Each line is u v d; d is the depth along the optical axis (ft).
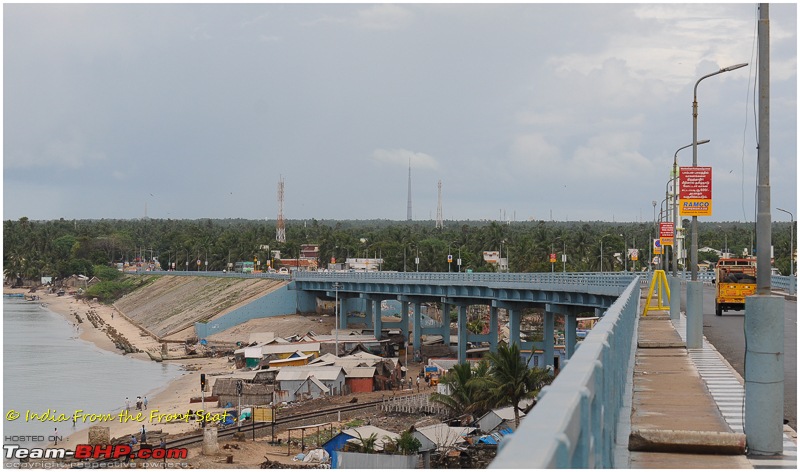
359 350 391.24
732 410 63.72
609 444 42.27
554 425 20.79
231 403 277.03
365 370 297.94
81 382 336.08
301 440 214.07
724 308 198.39
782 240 645.51
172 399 295.48
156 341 491.31
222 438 216.54
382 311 528.22
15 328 571.69
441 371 332.39
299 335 446.19
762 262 51.16
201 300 585.22
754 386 50.19
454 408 229.86
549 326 316.40
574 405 23.68
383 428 216.54
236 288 576.61
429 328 423.64
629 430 52.26
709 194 112.78
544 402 23.95
